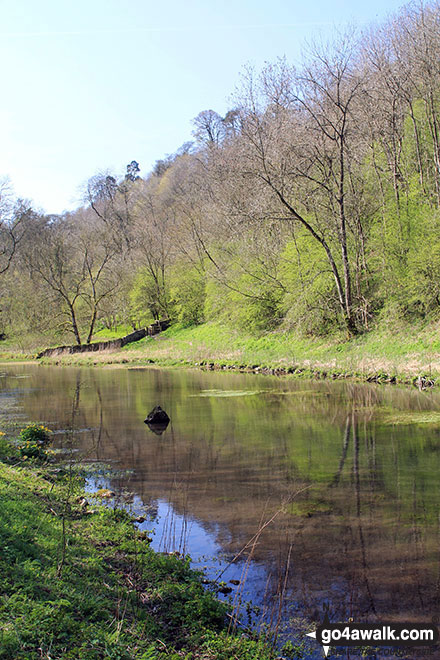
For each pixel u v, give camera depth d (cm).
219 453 1288
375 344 2784
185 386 2652
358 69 3072
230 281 4259
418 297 2677
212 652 512
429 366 2236
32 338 5875
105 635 491
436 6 2800
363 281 3306
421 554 716
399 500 918
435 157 2866
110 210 7456
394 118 2997
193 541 782
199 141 7081
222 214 4066
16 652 436
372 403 1878
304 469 1124
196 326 5084
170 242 5847
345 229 3103
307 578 665
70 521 811
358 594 626
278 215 3225
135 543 750
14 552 607
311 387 2364
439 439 1334
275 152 2959
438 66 2695
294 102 2919
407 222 2975
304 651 534
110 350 5062
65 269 5831
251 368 3172
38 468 1123
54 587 556
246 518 862
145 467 1184
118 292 5906
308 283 3319
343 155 3020
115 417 1845
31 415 1938
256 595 634
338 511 877
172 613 577
